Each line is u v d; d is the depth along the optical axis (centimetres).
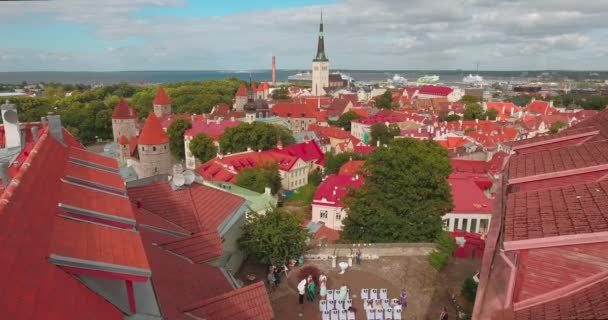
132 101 19375
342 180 6319
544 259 1066
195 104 16825
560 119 13175
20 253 1004
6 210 1096
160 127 7794
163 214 2717
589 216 1095
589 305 907
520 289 1109
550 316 944
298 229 2966
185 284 1939
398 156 4212
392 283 2869
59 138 2248
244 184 7194
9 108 2864
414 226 3900
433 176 4109
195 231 2680
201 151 9781
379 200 4109
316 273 2922
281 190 8275
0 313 796
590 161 1589
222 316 1741
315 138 11631
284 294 2688
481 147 9988
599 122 2361
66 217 1379
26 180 1359
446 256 3073
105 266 1193
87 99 19675
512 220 1217
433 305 2638
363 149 10025
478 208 5184
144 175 7850
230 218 2909
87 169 2036
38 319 882
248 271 2952
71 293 1077
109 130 15212
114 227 1471
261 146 9531
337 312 2402
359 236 4103
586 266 1016
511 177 1694
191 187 3009
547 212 1192
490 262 1389
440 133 11212
